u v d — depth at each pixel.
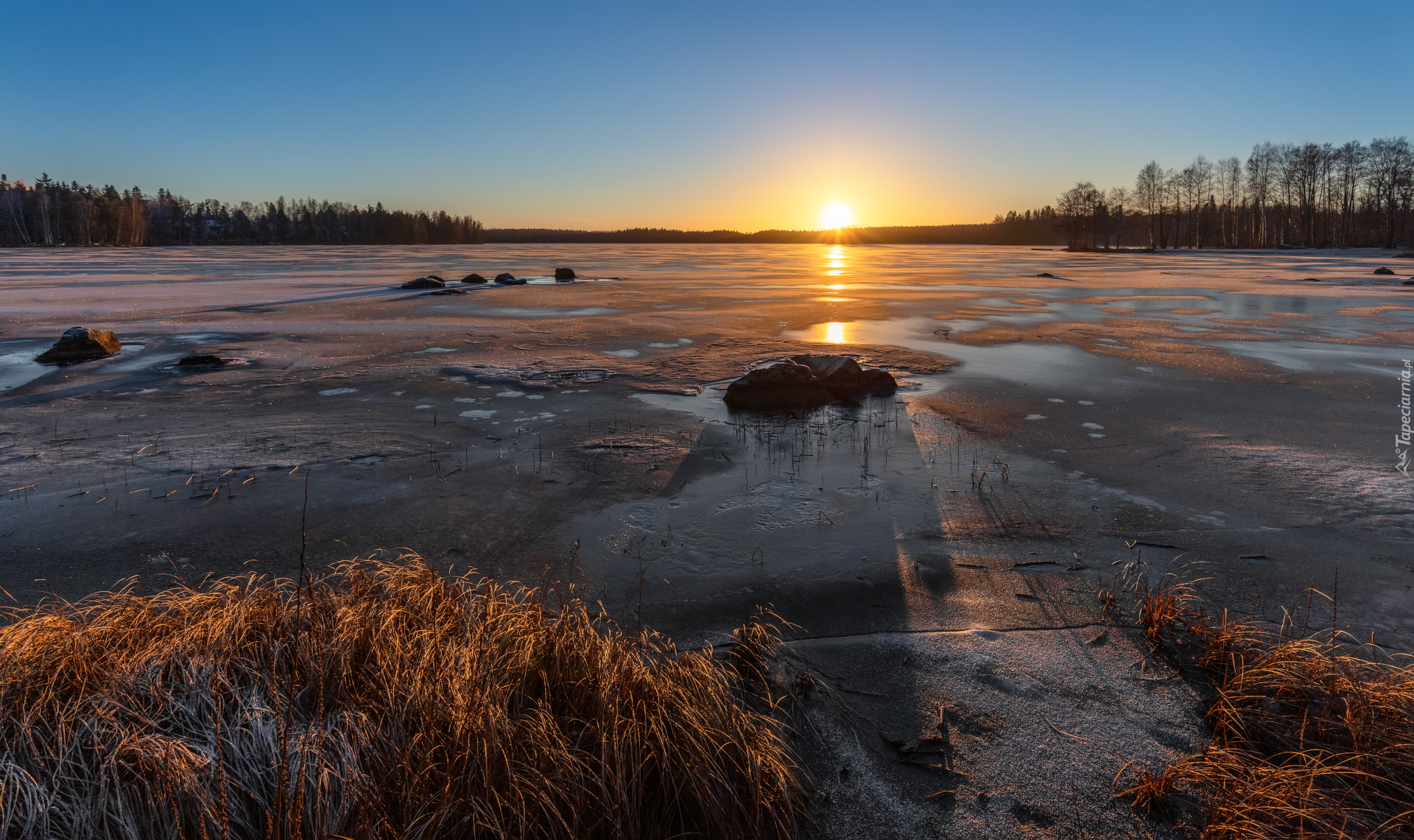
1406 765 3.25
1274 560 5.71
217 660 3.41
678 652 4.43
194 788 2.69
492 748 2.93
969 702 3.98
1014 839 3.11
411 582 4.53
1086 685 4.13
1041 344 16.75
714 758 3.17
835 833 3.15
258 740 2.96
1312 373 13.04
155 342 17.12
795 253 119.06
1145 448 8.66
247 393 11.72
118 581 5.37
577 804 2.87
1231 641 4.37
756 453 8.55
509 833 2.71
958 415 10.25
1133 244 126.88
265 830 2.72
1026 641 4.59
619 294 31.56
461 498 7.08
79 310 24.52
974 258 81.62
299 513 6.66
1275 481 7.45
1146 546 6.00
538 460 8.27
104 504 6.85
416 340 17.59
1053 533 6.26
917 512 6.75
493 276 46.44
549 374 13.35
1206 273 46.06
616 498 7.11
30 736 2.89
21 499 6.95
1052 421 9.89
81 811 2.65
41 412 10.43
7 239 121.06
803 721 3.83
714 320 21.77
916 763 3.54
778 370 11.19
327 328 19.77
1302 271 47.91
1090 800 3.30
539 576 5.51
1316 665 3.91
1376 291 31.05
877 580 5.44
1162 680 4.16
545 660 3.64
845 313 23.77
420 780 2.86
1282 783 3.18
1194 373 13.14
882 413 10.43
